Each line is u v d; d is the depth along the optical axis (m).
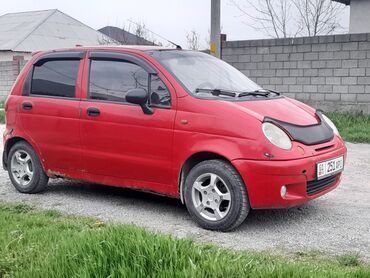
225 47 14.98
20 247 4.33
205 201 5.34
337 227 5.39
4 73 23.00
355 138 11.09
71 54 6.52
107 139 5.97
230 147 5.12
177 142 5.45
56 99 6.47
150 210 6.11
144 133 5.67
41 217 5.43
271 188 5.00
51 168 6.61
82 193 6.93
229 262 3.58
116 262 3.55
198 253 3.65
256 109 5.33
